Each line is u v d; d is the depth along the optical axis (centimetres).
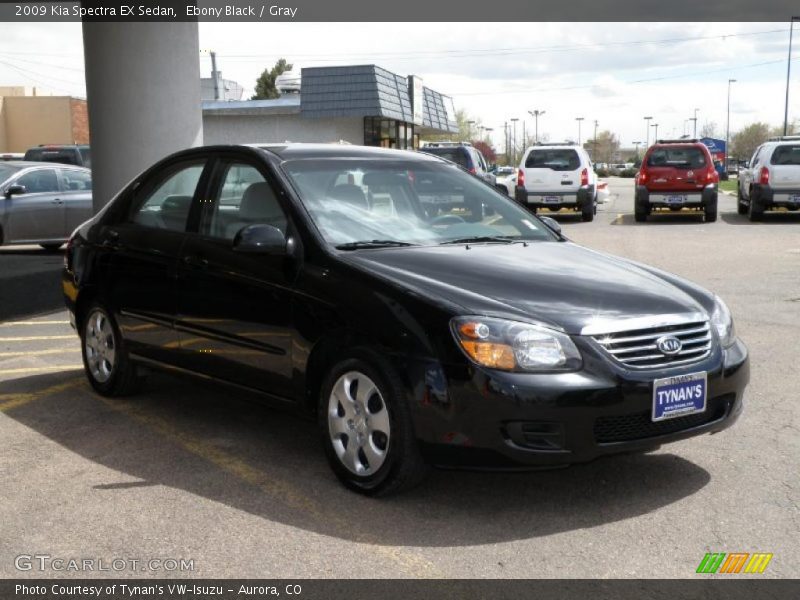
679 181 2048
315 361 443
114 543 373
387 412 404
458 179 554
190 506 412
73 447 499
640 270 477
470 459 386
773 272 1163
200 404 588
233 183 514
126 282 563
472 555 360
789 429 520
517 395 376
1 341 807
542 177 2136
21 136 5238
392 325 402
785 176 2000
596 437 387
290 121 3562
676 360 406
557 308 401
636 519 396
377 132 3591
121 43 1024
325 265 443
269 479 447
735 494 424
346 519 396
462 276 426
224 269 490
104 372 602
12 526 391
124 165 1045
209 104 3575
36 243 1434
